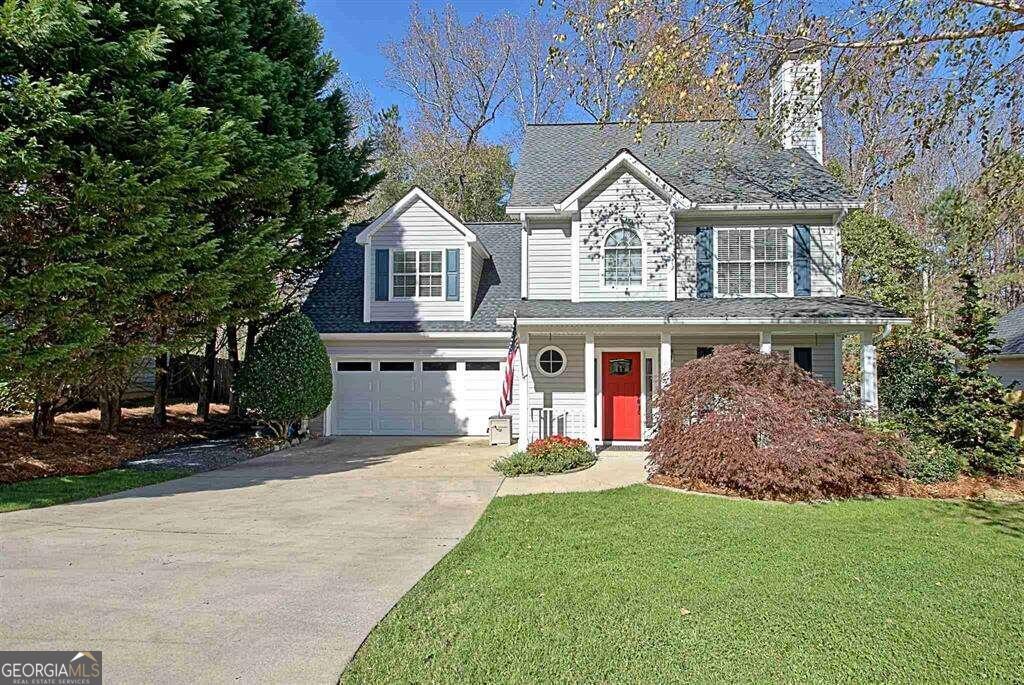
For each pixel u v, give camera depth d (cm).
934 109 1064
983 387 1116
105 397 1499
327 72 1902
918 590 559
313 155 1775
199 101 1270
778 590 555
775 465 927
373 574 602
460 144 3419
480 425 1719
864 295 2145
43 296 940
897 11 935
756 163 1591
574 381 1529
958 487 1013
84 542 713
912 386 1241
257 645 443
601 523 793
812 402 1039
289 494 999
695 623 482
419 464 1288
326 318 1758
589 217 1464
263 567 622
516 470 1151
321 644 446
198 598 533
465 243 1722
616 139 1781
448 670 409
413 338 1698
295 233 1591
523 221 1500
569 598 534
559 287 1503
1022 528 786
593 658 425
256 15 1555
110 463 1290
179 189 1130
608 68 2238
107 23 1012
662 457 1067
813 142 1623
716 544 701
